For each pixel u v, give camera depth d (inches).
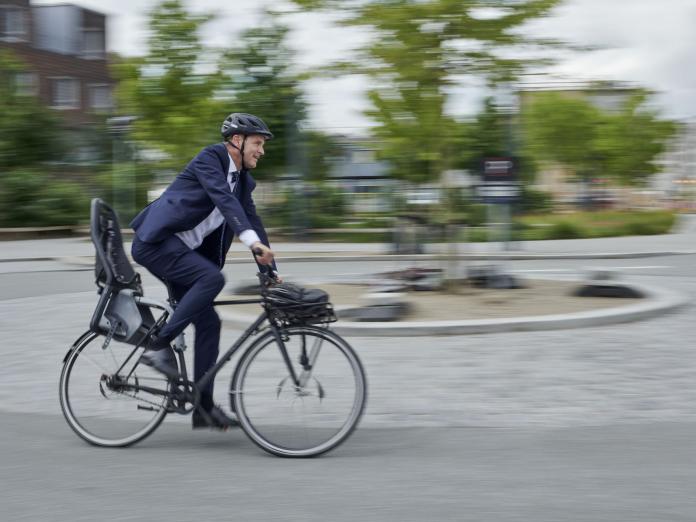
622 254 761.0
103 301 195.5
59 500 155.2
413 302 397.1
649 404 225.3
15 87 1251.2
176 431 208.4
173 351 193.3
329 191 1065.5
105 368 196.4
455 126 466.0
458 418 214.4
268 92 1059.3
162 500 154.3
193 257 189.2
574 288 441.4
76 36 1881.2
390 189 1043.9
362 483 163.3
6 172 1182.3
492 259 742.5
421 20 411.2
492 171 640.4
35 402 239.5
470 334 324.2
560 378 254.7
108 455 186.7
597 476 166.1
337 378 183.6
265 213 1052.5
